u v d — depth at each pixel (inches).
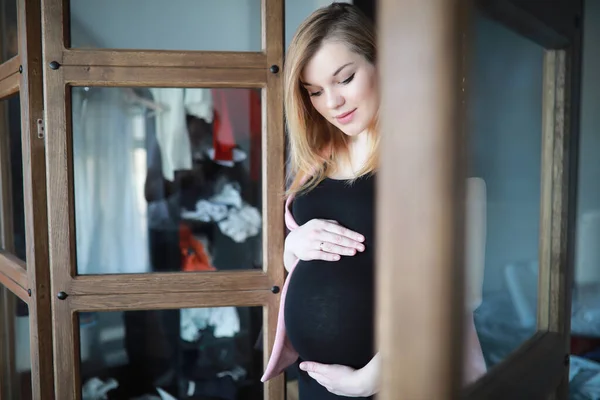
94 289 52.3
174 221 54.0
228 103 52.7
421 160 9.3
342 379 33.9
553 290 18.7
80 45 50.9
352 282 35.1
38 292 52.5
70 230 51.8
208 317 54.2
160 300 52.9
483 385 13.1
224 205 53.8
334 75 35.7
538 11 16.3
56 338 52.3
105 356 53.7
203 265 54.2
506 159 15.3
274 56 51.3
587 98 50.3
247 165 53.4
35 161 51.5
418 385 9.5
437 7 9.0
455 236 9.2
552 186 18.6
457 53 9.1
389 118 9.6
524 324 17.4
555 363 18.4
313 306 36.0
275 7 50.9
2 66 57.2
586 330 36.8
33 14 50.3
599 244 38.4
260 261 54.1
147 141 53.2
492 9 13.1
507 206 16.1
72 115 51.6
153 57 50.7
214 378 54.7
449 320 9.3
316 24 36.0
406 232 9.5
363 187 37.0
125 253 53.8
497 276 16.5
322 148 40.7
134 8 51.1
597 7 46.8
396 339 9.7
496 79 13.7
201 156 53.4
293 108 39.3
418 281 9.4
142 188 53.6
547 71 17.8
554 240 18.6
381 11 9.7
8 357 65.0
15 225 60.8
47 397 53.5
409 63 9.3
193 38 51.6
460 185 9.3
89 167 52.5
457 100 9.2
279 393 53.7
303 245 37.3
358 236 35.5
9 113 59.3
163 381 54.5
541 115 17.2
